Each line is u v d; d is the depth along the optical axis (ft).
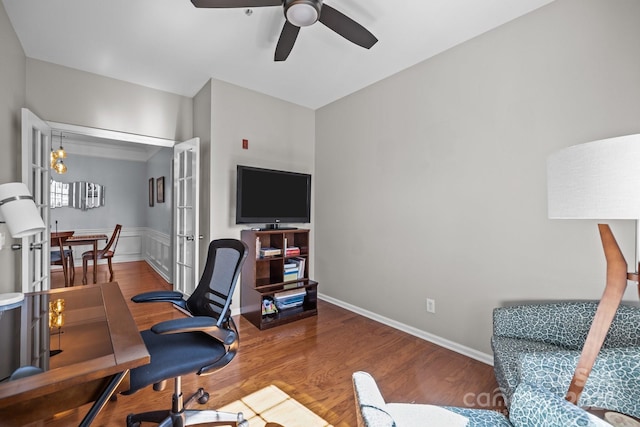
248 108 10.51
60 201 18.12
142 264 19.26
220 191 9.91
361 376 2.90
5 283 6.48
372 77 9.50
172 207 14.24
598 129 5.48
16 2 6.24
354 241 10.57
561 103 5.92
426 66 8.32
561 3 5.92
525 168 6.41
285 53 6.62
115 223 20.02
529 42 6.36
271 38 7.55
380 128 9.64
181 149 10.50
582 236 5.68
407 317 8.80
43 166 8.38
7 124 6.78
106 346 3.00
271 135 11.11
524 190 6.42
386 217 9.42
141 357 2.77
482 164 7.11
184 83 10.10
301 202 11.14
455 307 7.64
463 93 7.48
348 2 6.15
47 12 6.57
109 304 4.36
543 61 6.16
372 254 9.89
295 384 6.09
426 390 5.93
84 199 18.93
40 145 8.02
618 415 3.52
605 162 2.75
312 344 7.95
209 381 6.15
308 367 6.77
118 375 2.75
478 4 6.17
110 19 6.82
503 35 6.77
